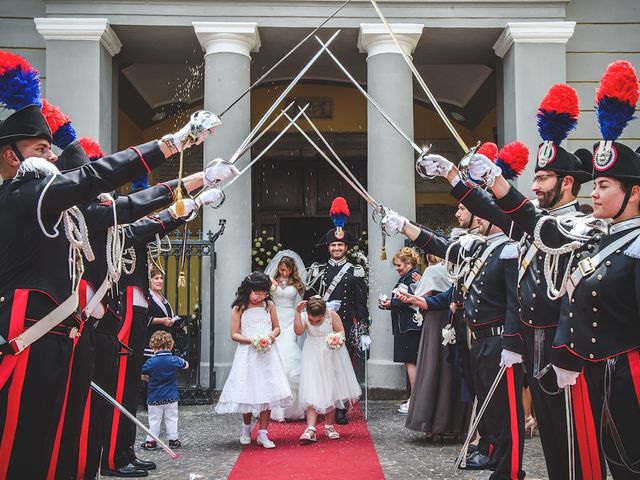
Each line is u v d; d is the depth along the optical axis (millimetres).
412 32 9492
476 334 4703
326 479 5086
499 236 4754
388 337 9109
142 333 5180
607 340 3125
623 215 3191
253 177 13656
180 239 8891
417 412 6270
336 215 8078
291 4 9586
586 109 9906
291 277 8047
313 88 13391
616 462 3180
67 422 3424
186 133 2992
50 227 2906
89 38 9312
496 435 4520
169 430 6293
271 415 7449
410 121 9500
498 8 9664
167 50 10484
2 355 2811
